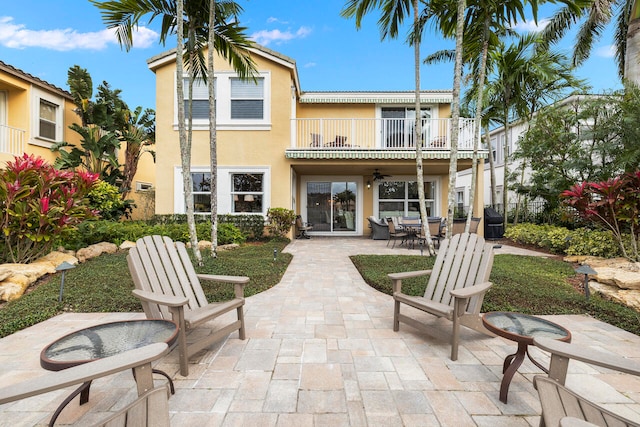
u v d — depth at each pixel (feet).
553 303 14.78
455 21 24.25
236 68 27.63
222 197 38.63
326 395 7.82
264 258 24.89
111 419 4.66
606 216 20.74
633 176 18.79
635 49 26.40
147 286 9.78
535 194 35.86
